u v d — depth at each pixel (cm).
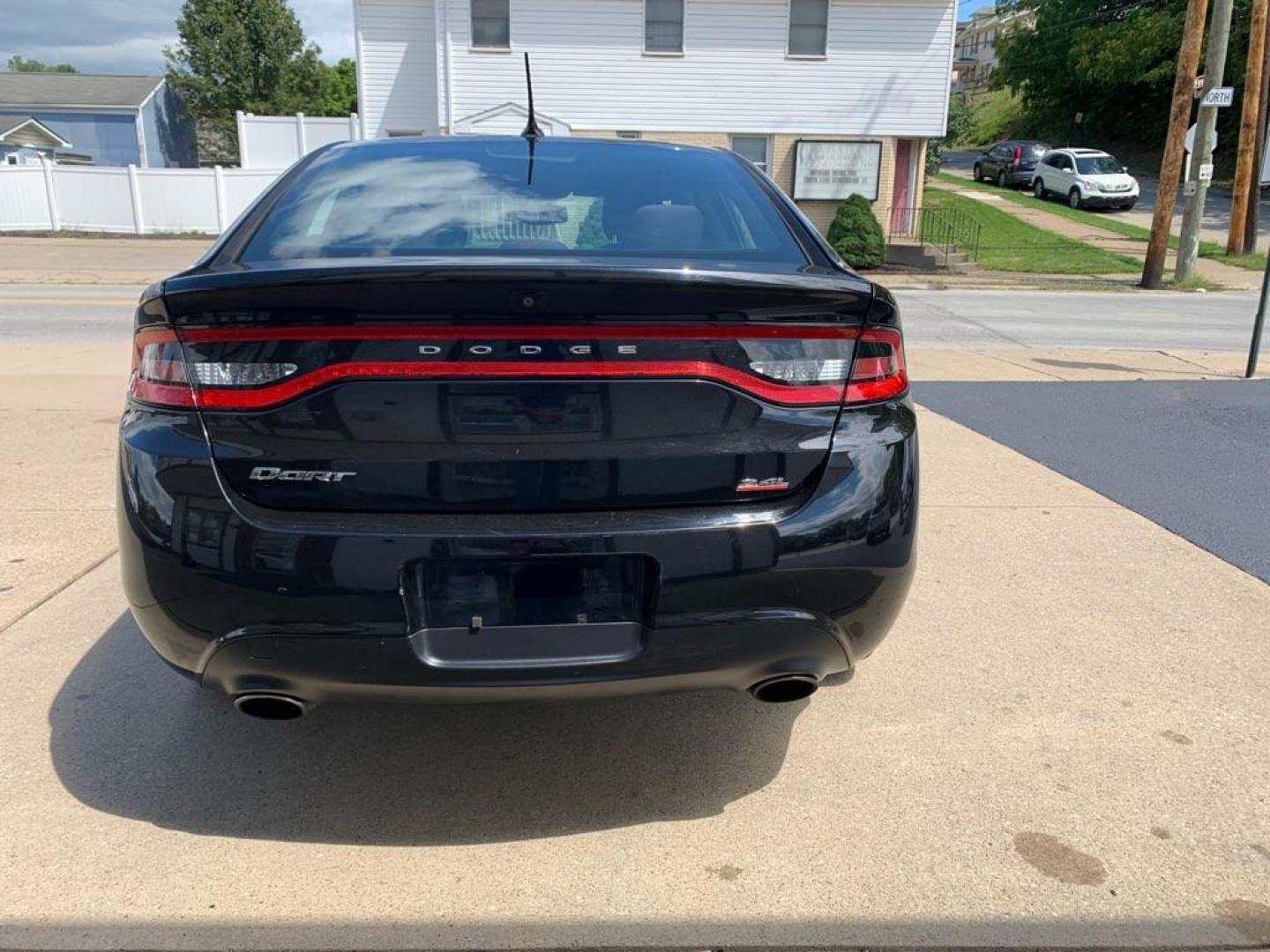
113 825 265
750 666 245
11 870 246
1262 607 403
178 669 248
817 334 244
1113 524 495
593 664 235
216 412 233
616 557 234
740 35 2375
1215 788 286
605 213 304
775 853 257
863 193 2464
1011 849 259
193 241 2517
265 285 224
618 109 2403
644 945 225
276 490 232
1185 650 367
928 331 1282
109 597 401
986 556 454
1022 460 607
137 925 229
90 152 4462
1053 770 294
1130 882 247
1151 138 4772
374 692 236
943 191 3538
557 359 230
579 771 295
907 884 246
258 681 238
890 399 258
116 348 1000
